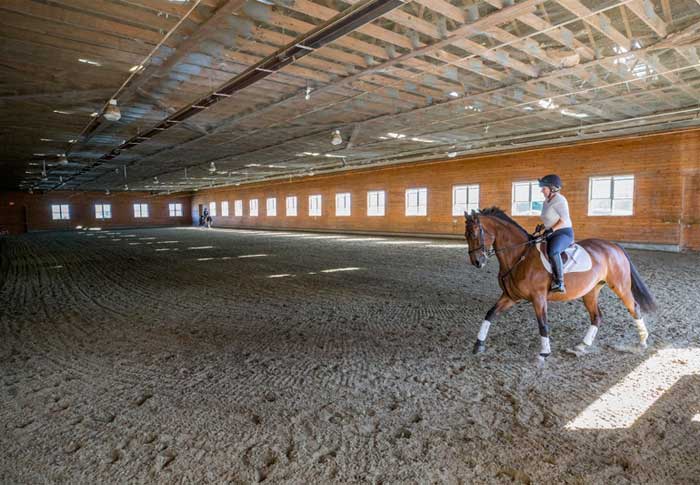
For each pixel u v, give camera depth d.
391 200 22.64
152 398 3.41
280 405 3.25
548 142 14.36
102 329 5.46
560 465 2.42
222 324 5.64
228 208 38.16
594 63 7.16
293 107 10.40
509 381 3.60
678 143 12.50
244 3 4.98
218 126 12.12
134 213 40.38
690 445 2.59
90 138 13.26
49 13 5.17
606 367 3.87
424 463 2.47
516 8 5.14
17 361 4.31
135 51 6.45
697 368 3.79
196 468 2.46
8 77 7.58
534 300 3.94
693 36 6.06
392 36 6.29
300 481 2.32
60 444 2.75
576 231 15.03
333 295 7.38
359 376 3.79
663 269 9.34
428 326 5.34
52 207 36.34
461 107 10.59
